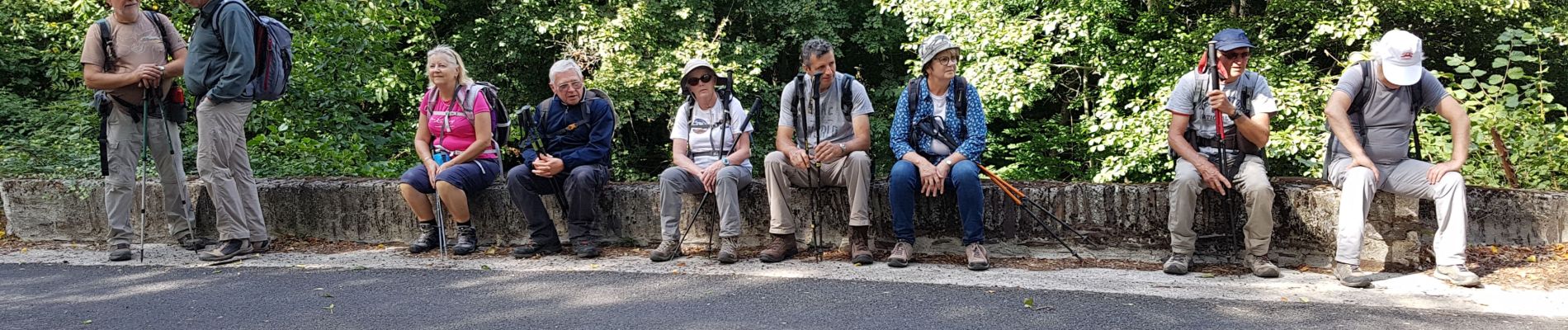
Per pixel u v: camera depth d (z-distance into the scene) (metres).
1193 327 3.17
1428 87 3.95
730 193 4.36
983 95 10.94
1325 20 10.04
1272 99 4.05
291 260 4.52
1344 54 10.87
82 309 3.56
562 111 4.62
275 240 5.07
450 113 4.65
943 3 11.23
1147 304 3.46
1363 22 9.76
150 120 4.63
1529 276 3.92
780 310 3.43
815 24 14.87
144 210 4.47
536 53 14.86
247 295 3.75
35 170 5.79
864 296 3.62
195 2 4.33
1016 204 4.40
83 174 5.46
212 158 4.46
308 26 8.16
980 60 11.21
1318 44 10.82
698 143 4.57
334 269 4.28
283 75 4.65
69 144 6.46
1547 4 10.88
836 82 4.40
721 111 4.57
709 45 13.80
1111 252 4.36
